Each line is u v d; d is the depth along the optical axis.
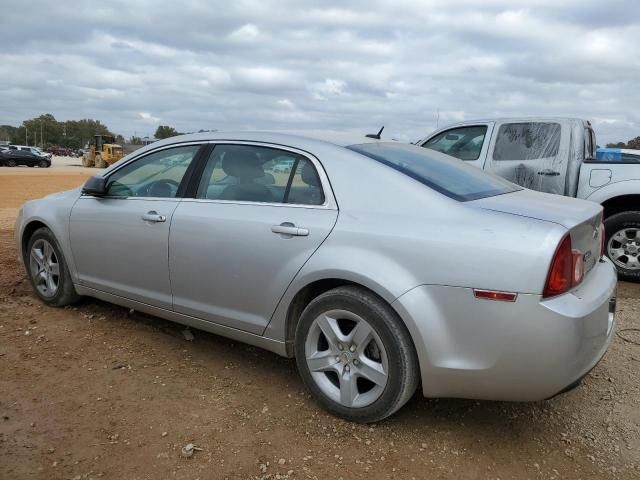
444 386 2.92
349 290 3.10
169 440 3.00
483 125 7.26
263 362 4.01
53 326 4.52
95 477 2.69
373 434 3.12
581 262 2.89
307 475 2.76
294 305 3.38
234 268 3.54
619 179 6.36
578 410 3.47
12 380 3.60
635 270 6.35
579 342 2.72
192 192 3.90
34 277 5.01
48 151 115.94
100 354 4.04
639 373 4.00
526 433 3.20
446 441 3.08
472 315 2.78
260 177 3.63
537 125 6.90
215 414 3.28
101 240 4.32
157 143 4.29
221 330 3.76
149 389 3.55
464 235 2.85
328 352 3.23
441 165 3.72
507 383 2.80
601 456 3.00
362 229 3.08
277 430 3.13
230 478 2.72
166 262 3.90
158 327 4.58
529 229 2.78
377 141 3.85
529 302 2.68
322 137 3.67
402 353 2.95
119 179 4.38
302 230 3.26
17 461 2.78
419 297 2.87
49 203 4.84
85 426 3.10
